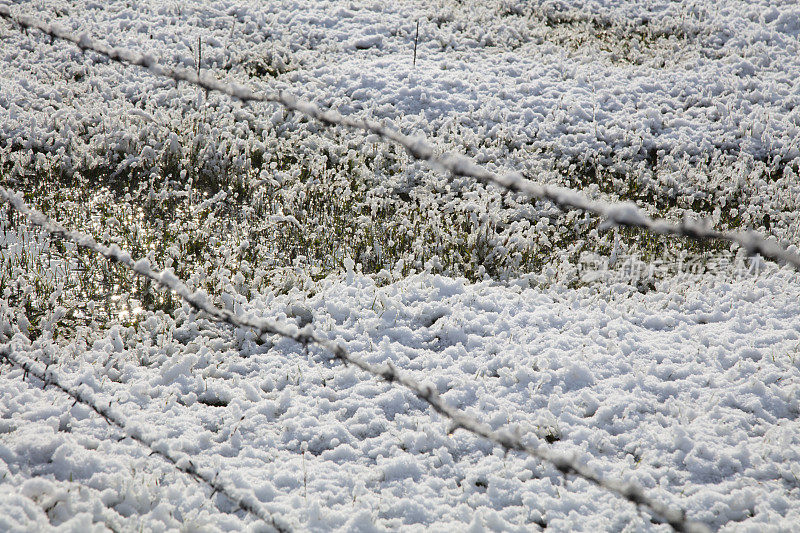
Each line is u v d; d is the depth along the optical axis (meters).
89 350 4.20
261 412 3.70
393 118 9.04
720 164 8.44
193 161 7.35
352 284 5.11
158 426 3.46
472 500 3.13
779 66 11.15
